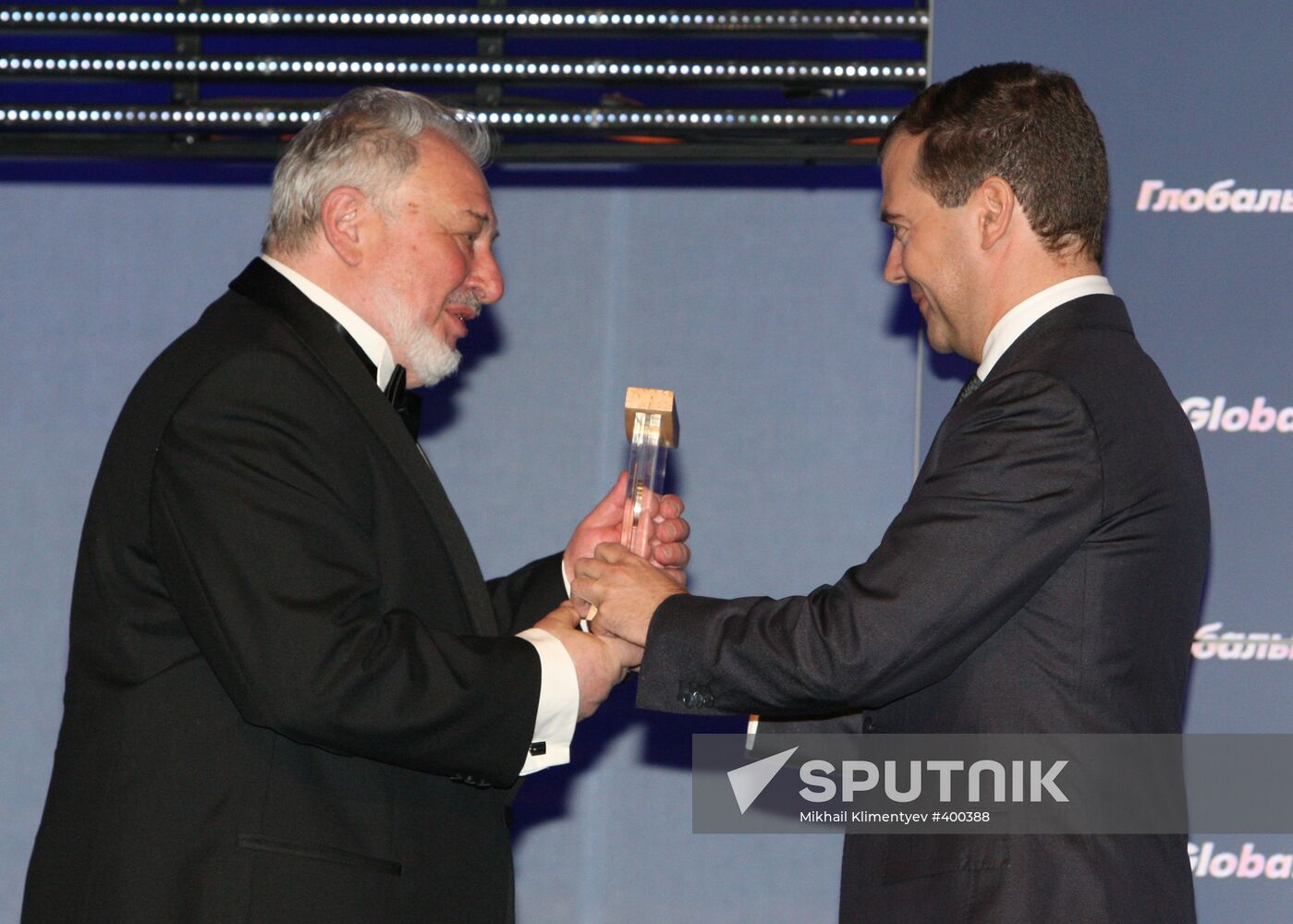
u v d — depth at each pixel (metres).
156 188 9.09
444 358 5.46
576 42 8.51
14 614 9.05
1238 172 7.75
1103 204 4.98
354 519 4.94
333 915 4.71
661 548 5.54
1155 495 4.63
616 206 8.96
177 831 4.70
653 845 8.77
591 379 8.95
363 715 4.60
